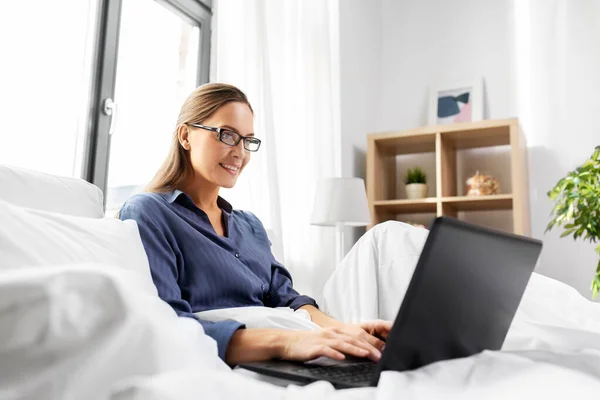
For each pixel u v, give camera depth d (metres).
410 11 3.35
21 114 1.53
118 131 2.11
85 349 0.45
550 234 2.74
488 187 2.70
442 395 0.47
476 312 0.67
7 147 1.49
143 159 2.30
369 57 3.23
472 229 0.60
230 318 0.94
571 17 2.87
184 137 1.29
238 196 1.93
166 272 1.00
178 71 2.30
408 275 1.21
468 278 0.62
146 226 1.04
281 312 0.98
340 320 1.23
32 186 0.96
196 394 0.41
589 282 2.63
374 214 2.81
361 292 1.22
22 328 0.45
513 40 3.00
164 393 0.40
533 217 2.79
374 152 2.87
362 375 0.64
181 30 2.30
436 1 3.28
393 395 0.45
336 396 0.47
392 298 1.20
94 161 1.68
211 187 1.29
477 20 3.13
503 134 2.73
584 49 2.81
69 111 1.67
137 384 0.40
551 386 0.49
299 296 1.33
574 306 1.05
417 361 0.60
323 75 2.58
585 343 0.81
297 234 2.32
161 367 0.45
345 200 2.23
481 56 3.09
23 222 0.71
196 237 1.13
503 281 0.69
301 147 2.40
